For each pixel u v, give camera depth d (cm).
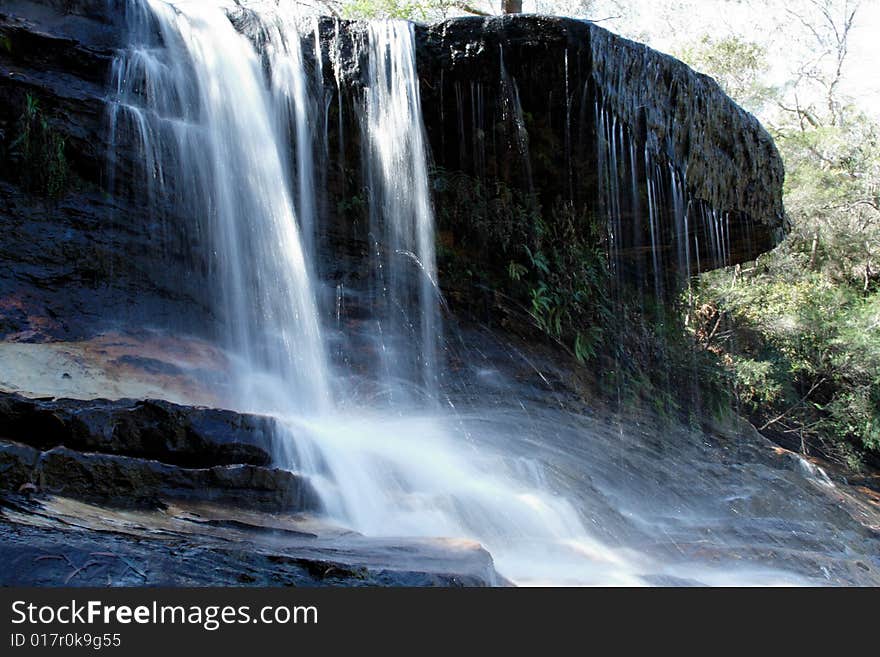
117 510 462
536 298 1254
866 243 2580
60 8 988
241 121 1055
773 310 2103
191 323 924
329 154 1143
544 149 1186
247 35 1106
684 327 1630
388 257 1152
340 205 1145
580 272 1331
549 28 1073
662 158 1224
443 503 643
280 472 548
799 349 2092
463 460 778
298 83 1110
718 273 2227
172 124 988
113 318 861
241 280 1007
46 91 912
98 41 998
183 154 988
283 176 1091
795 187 2658
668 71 1220
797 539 965
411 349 1124
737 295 2080
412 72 1112
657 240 1398
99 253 892
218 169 1016
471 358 1169
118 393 697
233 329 970
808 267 2683
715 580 733
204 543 416
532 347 1256
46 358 713
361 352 1078
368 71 1127
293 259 1065
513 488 757
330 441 653
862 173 2600
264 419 597
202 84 1035
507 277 1284
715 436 1505
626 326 1441
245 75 1073
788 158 2764
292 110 1105
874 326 2064
